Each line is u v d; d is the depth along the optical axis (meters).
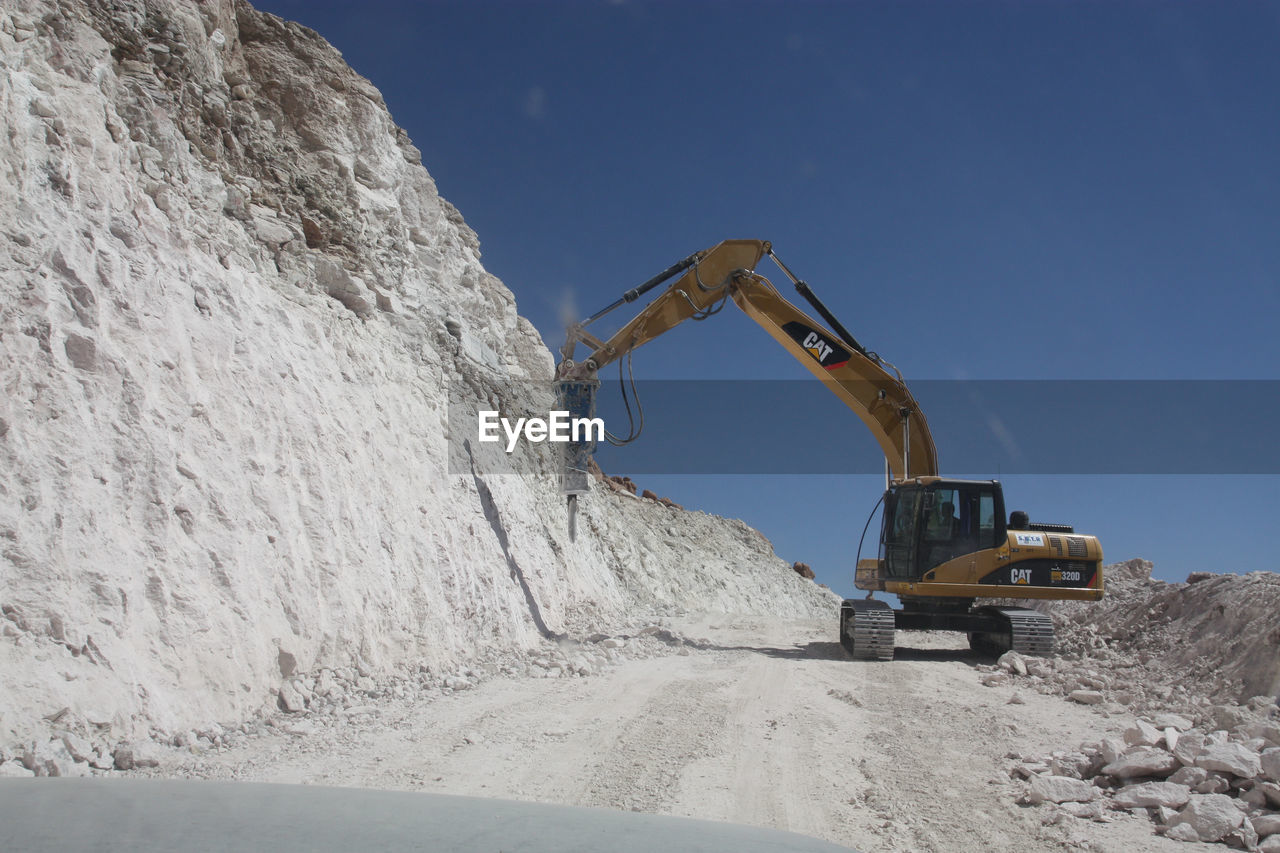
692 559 35.34
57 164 8.97
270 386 10.78
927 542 16.59
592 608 20.44
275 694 8.59
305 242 14.19
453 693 10.25
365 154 17.08
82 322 8.38
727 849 2.31
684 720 9.39
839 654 16.23
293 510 10.14
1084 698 11.07
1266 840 5.89
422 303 17.70
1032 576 16.31
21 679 6.21
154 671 7.30
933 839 6.02
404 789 6.55
